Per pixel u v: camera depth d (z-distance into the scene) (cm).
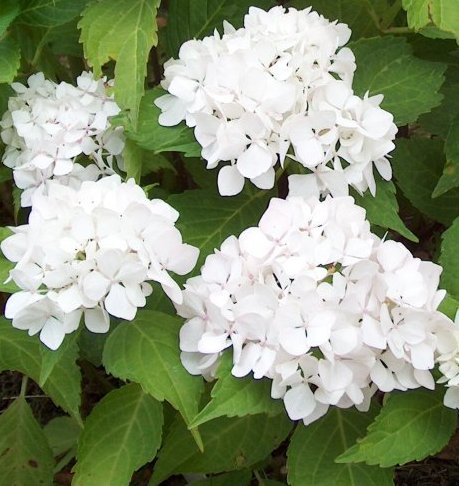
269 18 69
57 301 57
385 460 59
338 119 63
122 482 65
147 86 90
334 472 63
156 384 60
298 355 57
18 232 62
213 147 63
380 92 74
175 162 90
